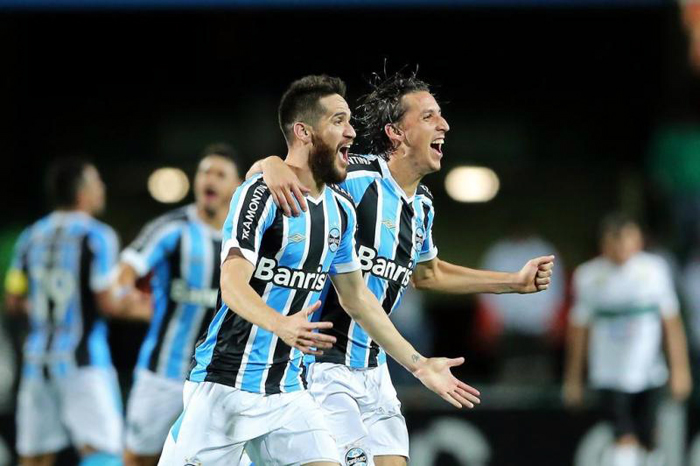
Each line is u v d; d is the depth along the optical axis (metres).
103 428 24.53
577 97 49.81
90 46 50.09
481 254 47.88
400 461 17.77
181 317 22.83
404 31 49.09
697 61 45.94
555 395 29.44
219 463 15.43
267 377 15.34
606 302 29.81
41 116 50.09
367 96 17.94
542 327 37.75
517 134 49.59
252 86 49.66
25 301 25.56
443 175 48.72
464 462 28.77
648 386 29.64
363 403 17.64
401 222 17.48
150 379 22.83
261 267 15.11
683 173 44.88
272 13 49.00
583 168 49.19
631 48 49.41
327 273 15.81
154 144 49.81
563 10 48.81
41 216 49.53
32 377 24.70
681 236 43.06
